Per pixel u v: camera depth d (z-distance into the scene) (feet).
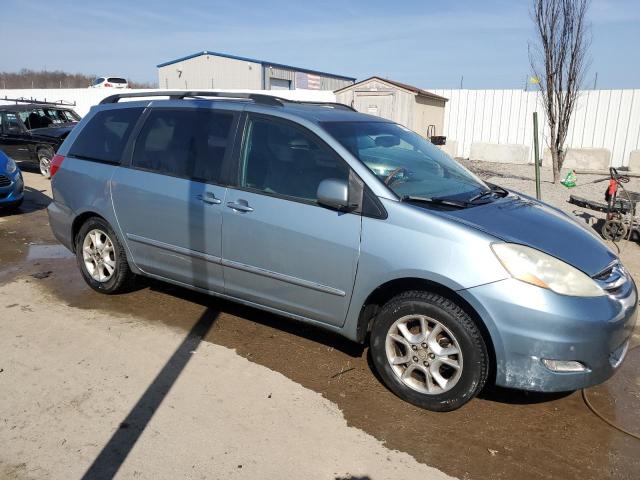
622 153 57.52
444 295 10.89
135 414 10.85
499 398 11.94
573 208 33.37
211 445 9.99
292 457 9.74
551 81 42.39
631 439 10.58
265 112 13.43
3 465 9.31
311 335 14.60
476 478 9.37
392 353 11.64
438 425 10.84
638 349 14.34
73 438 10.07
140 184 15.06
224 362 13.03
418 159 13.76
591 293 10.32
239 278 13.56
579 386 10.34
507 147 58.34
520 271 10.19
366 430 10.60
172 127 14.94
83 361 12.91
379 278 11.28
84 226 16.92
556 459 9.92
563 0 41.01
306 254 12.19
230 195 13.34
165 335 14.38
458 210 11.50
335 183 11.44
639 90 55.52
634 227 25.70
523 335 10.08
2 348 13.47
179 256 14.62
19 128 43.73
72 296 17.04
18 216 28.71
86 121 17.19
